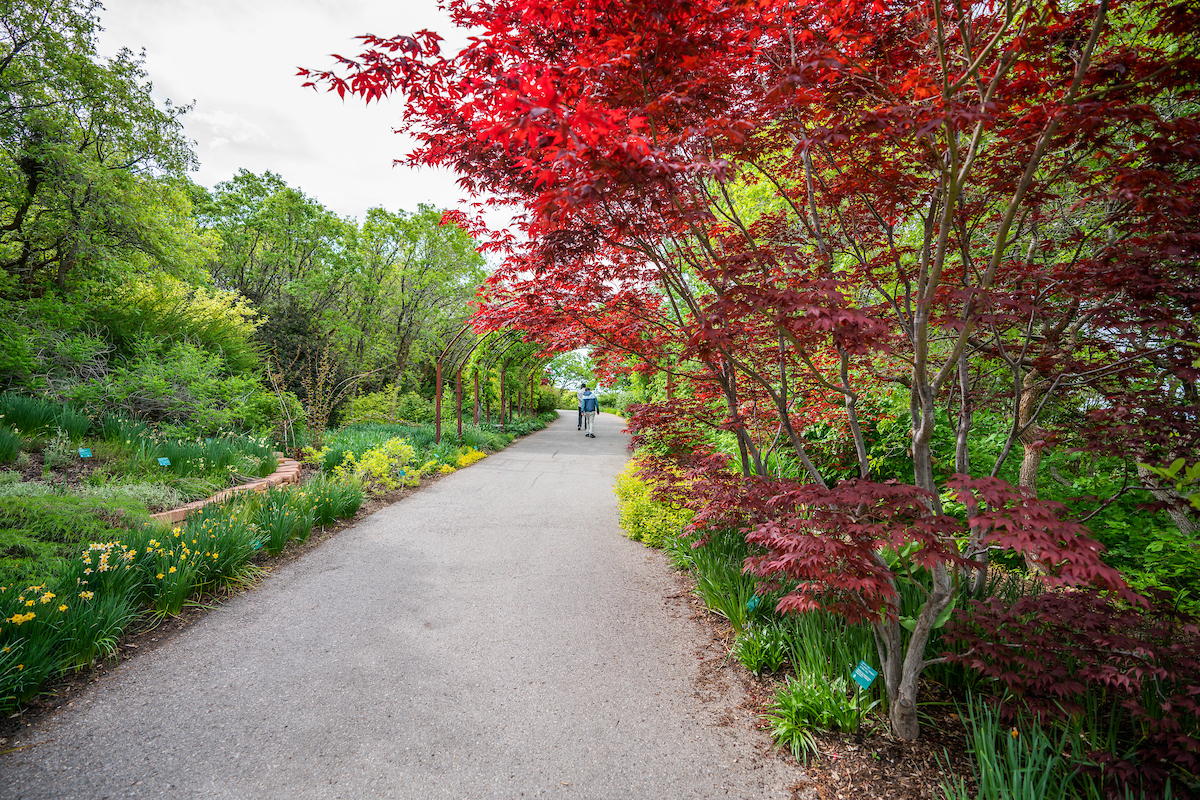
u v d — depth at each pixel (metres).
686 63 2.19
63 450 5.13
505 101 1.71
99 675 2.67
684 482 4.64
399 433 10.86
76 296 7.79
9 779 1.95
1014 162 2.42
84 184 8.39
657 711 2.56
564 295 3.85
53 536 3.45
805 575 2.17
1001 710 2.17
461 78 2.28
